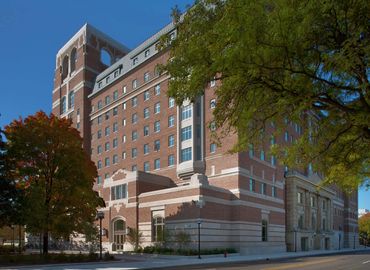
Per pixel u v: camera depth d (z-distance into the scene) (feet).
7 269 86.99
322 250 246.06
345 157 33.58
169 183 199.21
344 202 346.54
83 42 287.28
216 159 181.37
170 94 26.96
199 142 189.37
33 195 106.11
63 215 115.44
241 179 172.04
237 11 20.94
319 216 268.41
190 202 157.07
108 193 198.90
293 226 219.82
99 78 273.75
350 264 104.27
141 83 232.12
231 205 170.71
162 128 211.82
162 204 168.76
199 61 23.88
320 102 25.43
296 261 120.98
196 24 25.76
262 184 191.93
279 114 26.63
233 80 22.86
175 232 159.74
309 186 246.06
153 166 214.07
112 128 252.83
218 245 160.35
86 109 277.44
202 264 107.34
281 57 21.27
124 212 186.70
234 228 168.25
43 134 116.98
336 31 21.31
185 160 192.54
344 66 20.54
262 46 20.63
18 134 114.83
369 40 20.98
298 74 22.47
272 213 196.85
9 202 107.96
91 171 125.18
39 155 118.01
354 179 41.16
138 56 239.30
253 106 24.73
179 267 95.50
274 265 99.66
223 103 26.25
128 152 234.79
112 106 254.27
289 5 20.38
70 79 299.79
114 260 118.83
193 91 25.34
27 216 105.19
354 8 20.25
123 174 191.72
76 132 123.65
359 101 25.08
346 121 28.50
